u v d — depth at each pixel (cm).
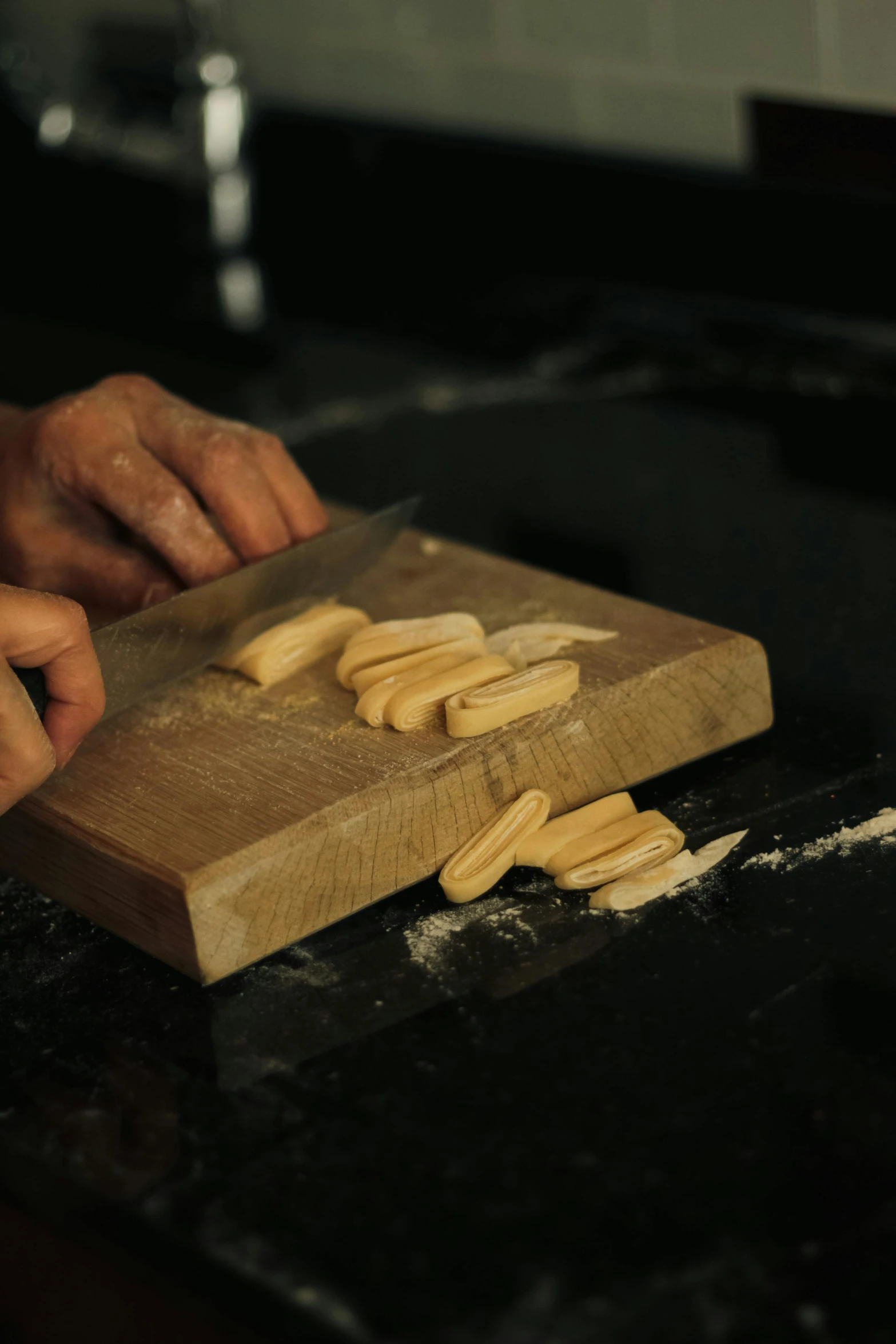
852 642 146
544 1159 119
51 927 133
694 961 126
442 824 132
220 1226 118
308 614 142
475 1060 123
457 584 148
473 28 194
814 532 157
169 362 203
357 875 130
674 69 178
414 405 182
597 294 188
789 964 125
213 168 231
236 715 138
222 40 233
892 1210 116
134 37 256
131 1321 119
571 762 134
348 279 224
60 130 243
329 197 222
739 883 130
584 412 177
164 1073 124
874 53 165
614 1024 124
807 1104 120
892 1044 121
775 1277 114
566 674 135
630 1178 118
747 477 164
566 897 131
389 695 135
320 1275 116
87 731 131
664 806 136
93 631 136
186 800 132
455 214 204
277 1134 121
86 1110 123
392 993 127
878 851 131
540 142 194
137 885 129
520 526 161
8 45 258
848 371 174
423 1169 119
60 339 217
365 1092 122
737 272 178
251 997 127
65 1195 120
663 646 139
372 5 206
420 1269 115
